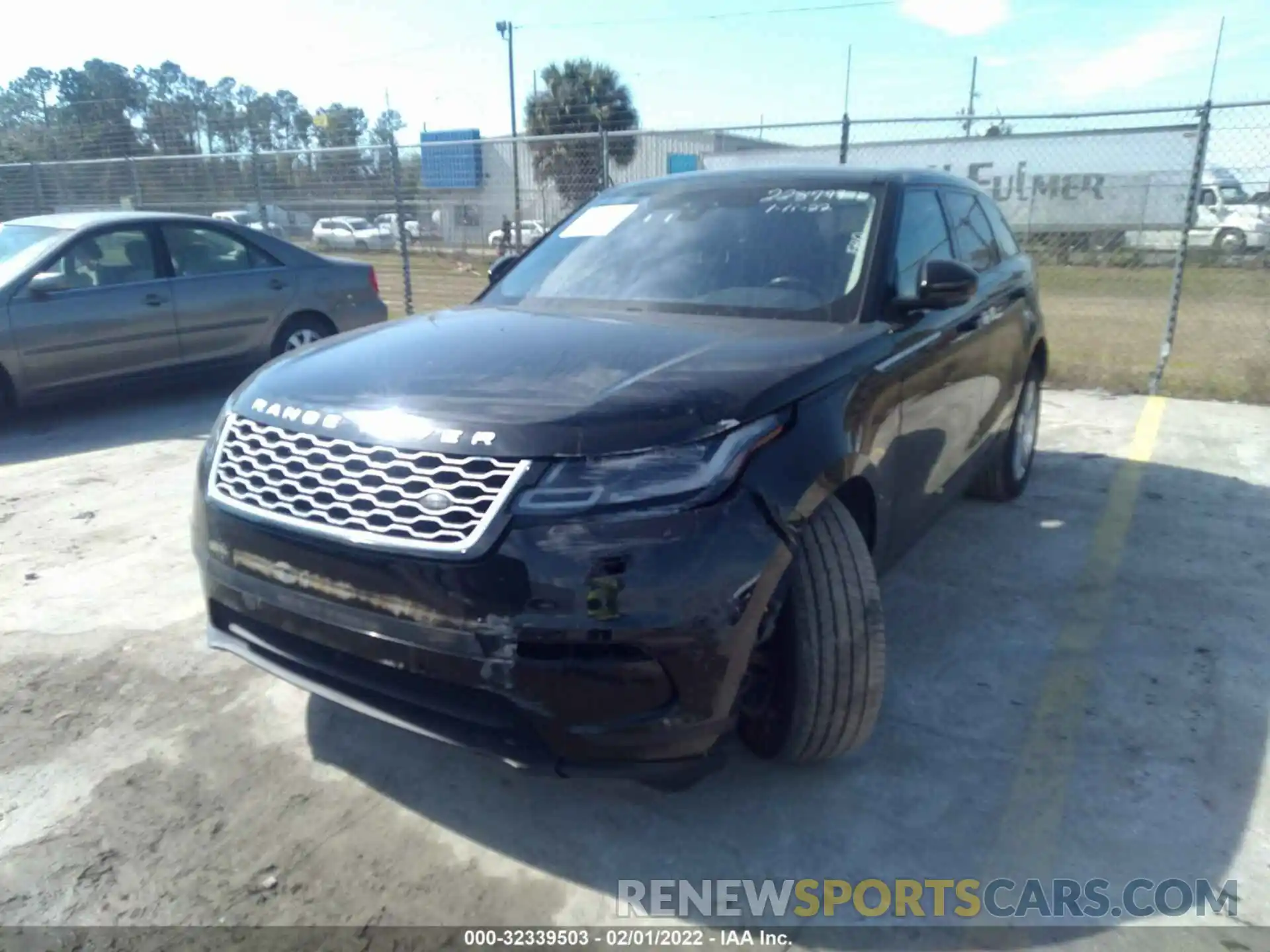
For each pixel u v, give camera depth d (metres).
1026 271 5.30
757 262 3.65
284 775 2.99
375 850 2.66
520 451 2.33
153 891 2.50
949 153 13.63
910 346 3.35
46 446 6.75
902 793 2.89
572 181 14.17
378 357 2.96
